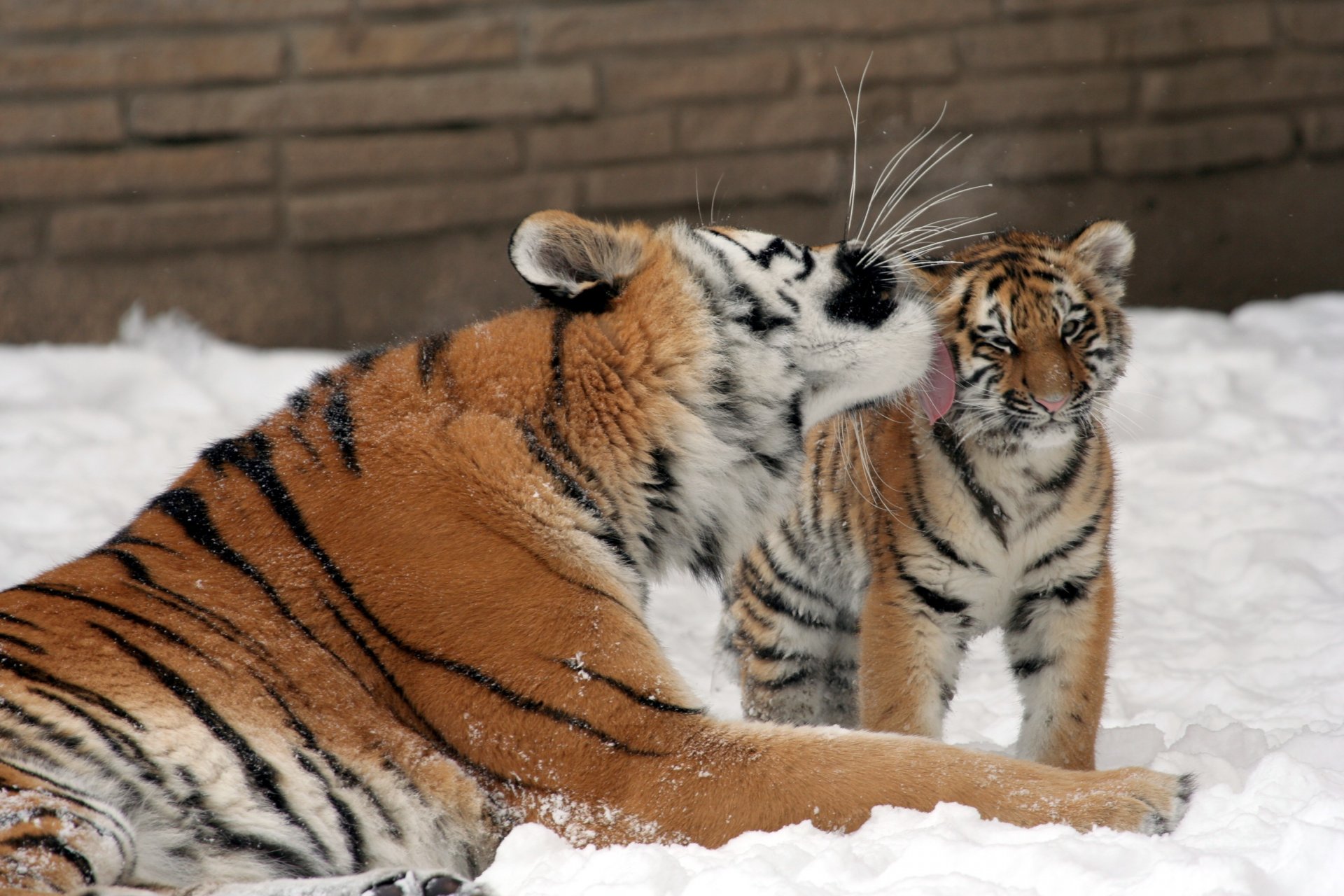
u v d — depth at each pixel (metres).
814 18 20.25
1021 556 7.64
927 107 20.27
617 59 20.23
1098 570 7.68
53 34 19.64
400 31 19.94
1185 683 8.46
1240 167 20.38
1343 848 4.51
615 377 6.11
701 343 6.30
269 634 5.52
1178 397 15.27
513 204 20.12
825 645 8.97
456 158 20.08
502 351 6.16
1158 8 20.30
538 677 5.52
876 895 4.65
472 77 20.03
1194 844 4.96
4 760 4.89
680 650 10.27
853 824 5.32
